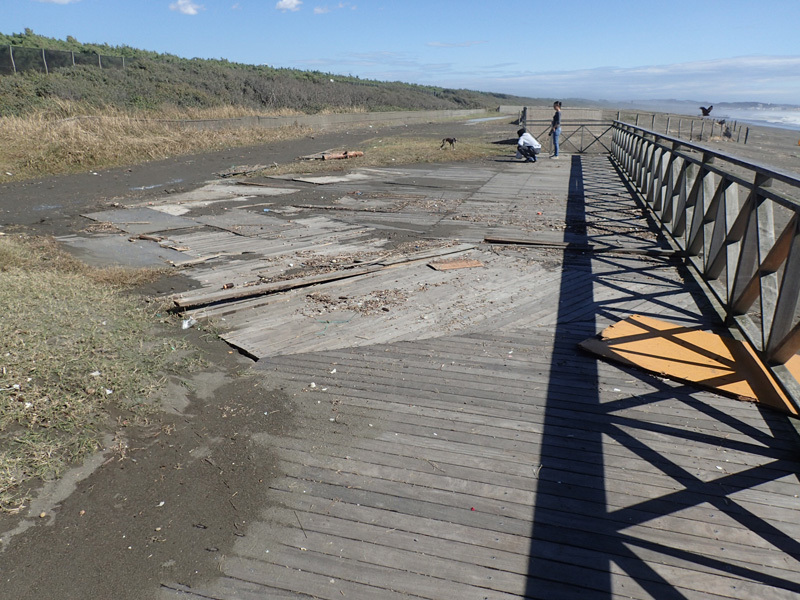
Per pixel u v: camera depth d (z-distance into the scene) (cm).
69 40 2980
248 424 296
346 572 200
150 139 1641
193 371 354
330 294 498
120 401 311
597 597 189
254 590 193
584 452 270
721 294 442
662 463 261
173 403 315
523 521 225
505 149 1788
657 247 640
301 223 801
